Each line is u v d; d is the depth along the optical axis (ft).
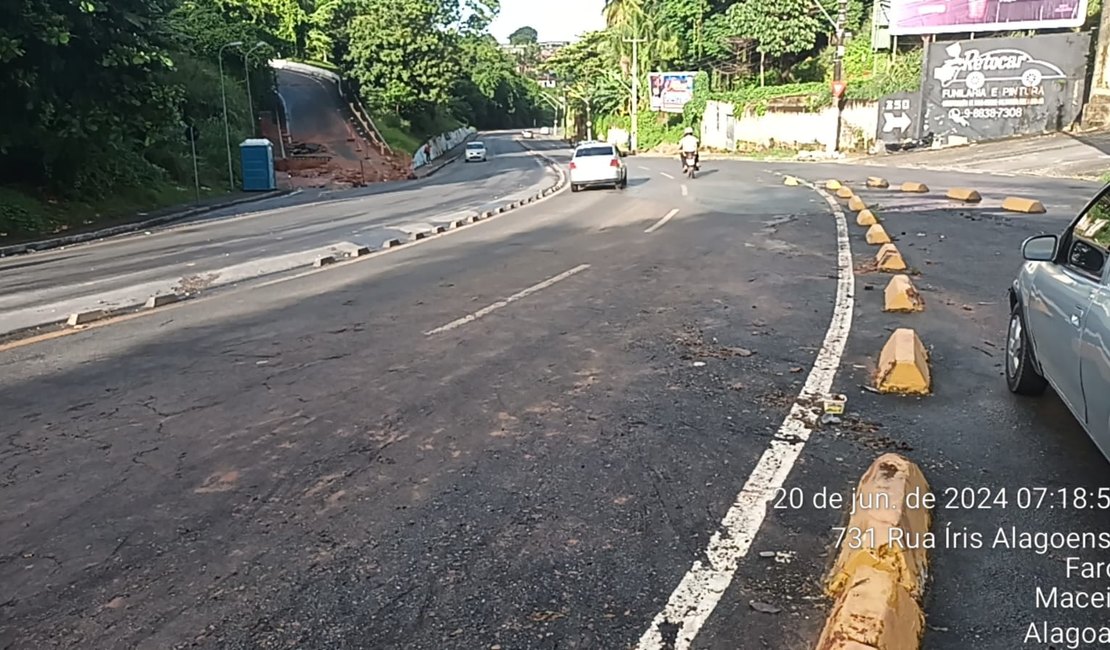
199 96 129.90
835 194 71.87
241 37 160.25
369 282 35.81
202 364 23.08
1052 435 16.74
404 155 180.45
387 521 13.65
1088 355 13.29
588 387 20.36
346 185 134.21
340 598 11.46
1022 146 110.83
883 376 19.70
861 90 142.51
